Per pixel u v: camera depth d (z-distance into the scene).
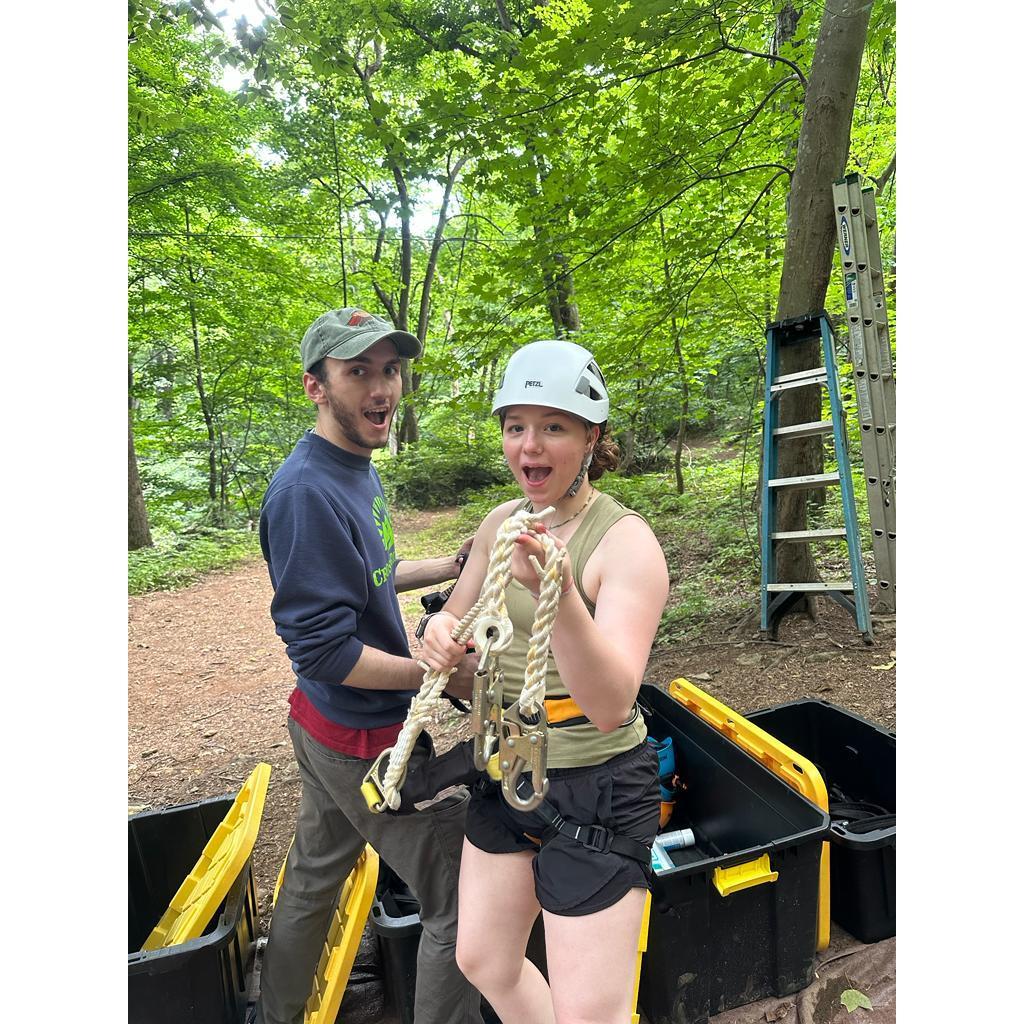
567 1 6.69
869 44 4.62
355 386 1.59
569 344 1.38
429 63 12.55
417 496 13.20
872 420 3.98
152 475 13.62
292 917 1.71
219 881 1.73
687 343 6.84
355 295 15.52
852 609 4.14
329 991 1.78
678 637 4.73
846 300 4.00
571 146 4.94
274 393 14.09
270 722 4.56
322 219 13.12
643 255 6.10
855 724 2.66
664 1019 1.86
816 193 4.33
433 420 15.73
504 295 5.34
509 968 1.43
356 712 1.55
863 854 2.07
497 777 1.11
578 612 1.07
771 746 2.23
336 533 1.51
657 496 8.09
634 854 1.29
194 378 13.35
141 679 5.64
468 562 1.64
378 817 1.56
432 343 17.92
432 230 16.53
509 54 9.48
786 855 1.91
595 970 1.22
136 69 9.34
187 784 3.80
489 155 5.21
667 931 1.82
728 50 4.58
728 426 9.31
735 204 5.56
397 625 1.73
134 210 10.53
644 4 3.81
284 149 13.35
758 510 6.38
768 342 4.48
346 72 5.41
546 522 1.46
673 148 4.76
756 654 4.25
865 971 2.02
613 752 1.34
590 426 1.39
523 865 1.41
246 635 6.70
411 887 1.62
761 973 1.95
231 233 11.64
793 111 5.04
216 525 12.95
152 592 8.66
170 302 11.66
